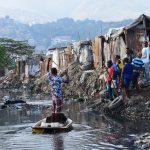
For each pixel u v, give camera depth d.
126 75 22.58
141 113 21.08
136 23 30.06
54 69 19.81
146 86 23.59
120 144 14.88
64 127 17.77
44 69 57.91
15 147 14.91
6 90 55.78
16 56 85.19
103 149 14.18
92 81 32.44
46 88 45.84
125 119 20.97
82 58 41.62
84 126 19.28
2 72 83.00
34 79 60.31
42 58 60.16
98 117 22.27
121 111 22.44
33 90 50.72
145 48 24.27
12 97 39.22
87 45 41.00
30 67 64.75
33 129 17.88
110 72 24.09
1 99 37.84
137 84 23.17
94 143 15.23
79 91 34.12
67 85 37.81
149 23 29.95
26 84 59.66
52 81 19.80
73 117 22.64
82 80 34.78
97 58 37.59
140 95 22.62
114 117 21.92
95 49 38.12
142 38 30.08
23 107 29.59
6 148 14.78
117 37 32.12
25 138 16.56
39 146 14.96
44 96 41.03
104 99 25.56
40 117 23.73
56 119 18.56
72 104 29.92
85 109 26.25
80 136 16.72
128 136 16.33
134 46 30.16
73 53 44.91
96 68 37.00
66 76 38.53
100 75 30.98
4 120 22.73
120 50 31.73
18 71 69.81
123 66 23.05
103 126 19.11
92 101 28.58
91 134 17.12
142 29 30.19
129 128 18.19
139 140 14.91
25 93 47.22
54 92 19.70
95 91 30.12
